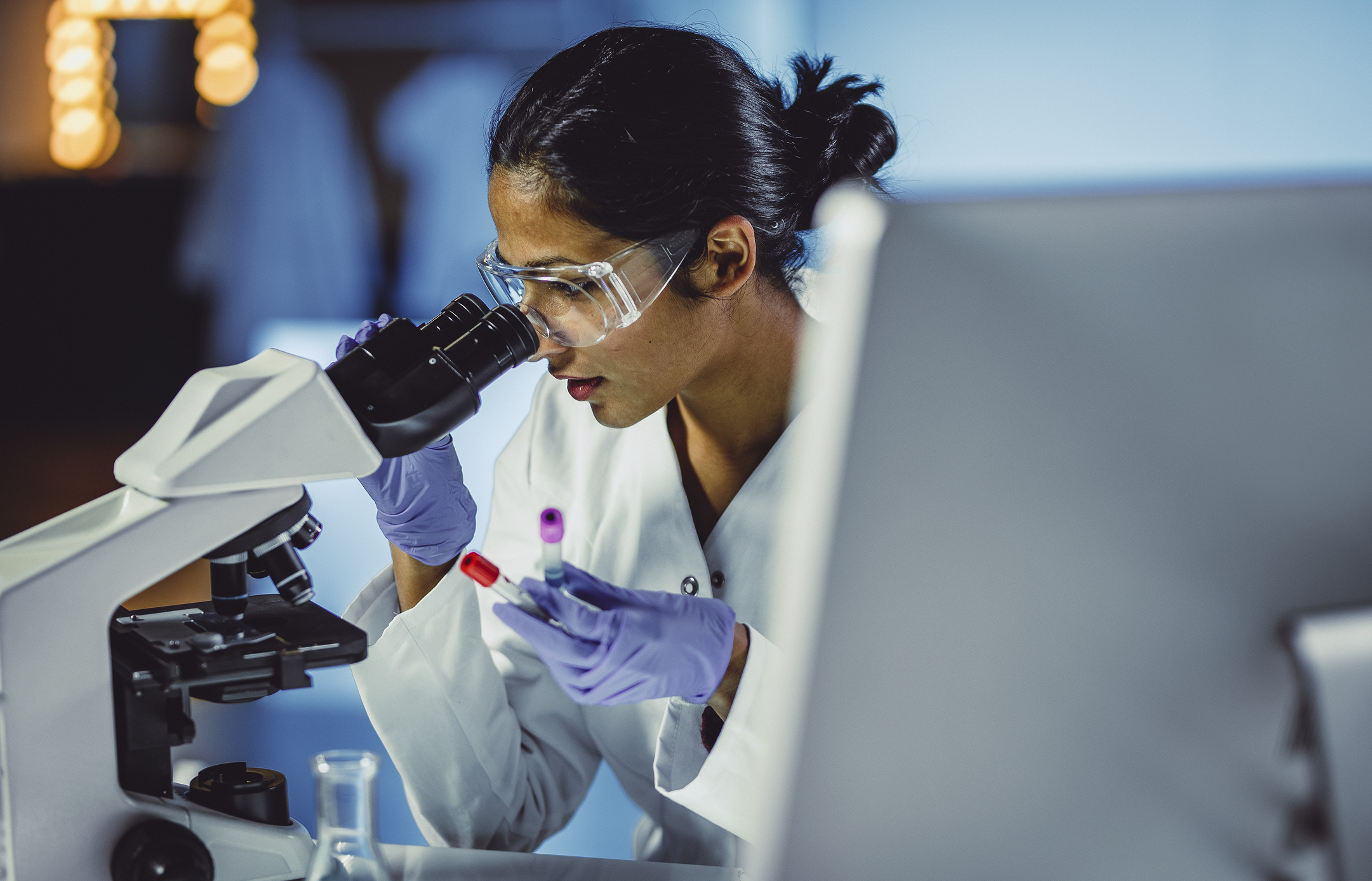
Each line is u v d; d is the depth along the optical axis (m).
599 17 6.65
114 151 7.30
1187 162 5.86
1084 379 0.55
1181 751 0.57
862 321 0.54
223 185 6.59
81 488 5.01
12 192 6.54
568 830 2.61
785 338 1.35
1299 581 0.57
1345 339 0.57
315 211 6.62
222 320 6.59
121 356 6.53
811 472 0.56
